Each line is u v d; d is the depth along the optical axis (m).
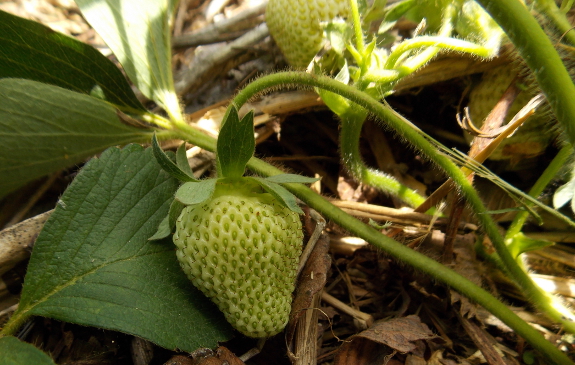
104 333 0.12
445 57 0.16
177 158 0.11
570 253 0.15
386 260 0.15
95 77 0.14
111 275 0.11
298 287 0.12
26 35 0.13
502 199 0.17
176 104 0.15
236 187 0.11
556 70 0.09
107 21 0.14
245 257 0.10
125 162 0.12
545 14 0.13
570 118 0.10
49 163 0.13
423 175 0.18
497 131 0.13
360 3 0.15
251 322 0.10
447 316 0.14
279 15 0.15
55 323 0.13
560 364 0.11
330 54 0.15
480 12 0.13
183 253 0.10
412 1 0.14
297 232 0.11
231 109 0.10
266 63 0.19
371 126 0.19
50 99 0.12
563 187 0.12
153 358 0.12
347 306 0.14
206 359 0.10
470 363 0.13
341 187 0.18
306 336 0.11
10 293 0.13
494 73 0.15
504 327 0.13
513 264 0.13
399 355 0.12
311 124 0.19
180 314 0.11
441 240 0.14
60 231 0.11
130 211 0.11
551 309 0.13
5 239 0.12
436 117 0.19
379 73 0.13
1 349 0.09
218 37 0.21
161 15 0.15
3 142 0.12
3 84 0.12
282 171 0.13
